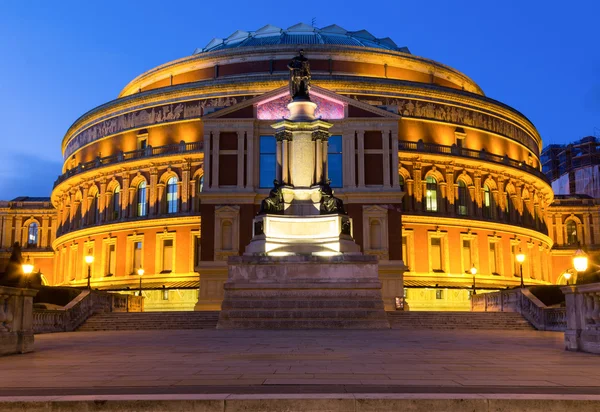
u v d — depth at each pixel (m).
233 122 63.06
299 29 92.00
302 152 42.03
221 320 38.62
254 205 61.78
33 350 21.97
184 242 73.75
